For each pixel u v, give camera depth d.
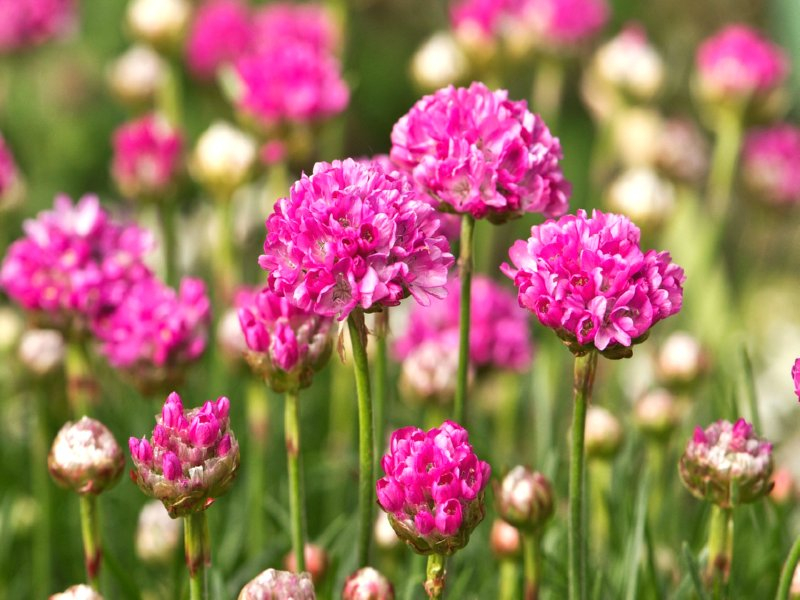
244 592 0.39
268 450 0.56
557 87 0.71
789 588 0.42
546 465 0.49
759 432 0.46
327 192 0.39
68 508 0.55
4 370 0.59
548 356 0.59
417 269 0.38
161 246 0.67
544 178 0.41
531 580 0.42
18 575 0.55
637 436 0.53
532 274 0.38
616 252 0.38
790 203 0.69
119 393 0.57
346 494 0.56
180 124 0.70
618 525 0.49
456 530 0.38
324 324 0.41
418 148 0.41
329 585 0.44
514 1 0.64
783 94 0.64
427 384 0.48
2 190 0.54
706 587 0.42
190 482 0.39
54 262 0.46
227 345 0.50
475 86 0.41
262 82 0.54
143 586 0.53
